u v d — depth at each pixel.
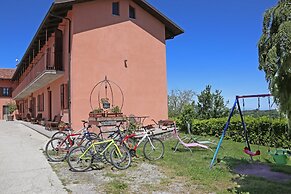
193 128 13.65
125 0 13.99
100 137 7.34
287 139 9.23
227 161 6.98
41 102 20.16
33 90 21.56
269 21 3.58
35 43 17.03
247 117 10.87
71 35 12.37
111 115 10.54
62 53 13.98
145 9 14.90
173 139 11.63
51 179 5.35
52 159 7.11
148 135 7.67
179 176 5.50
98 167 6.31
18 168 6.29
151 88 14.73
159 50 15.45
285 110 3.53
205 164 6.59
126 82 13.66
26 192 4.59
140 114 14.10
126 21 13.95
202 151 8.55
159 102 15.04
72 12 12.34
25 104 29.92
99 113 10.54
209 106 14.62
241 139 10.95
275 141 9.58
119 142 6.69
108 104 12.58
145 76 14.54
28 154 7.93
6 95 35.97
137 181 5.18
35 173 5.83
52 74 13.57
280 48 3.25
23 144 9.95
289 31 3.15
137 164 6.61
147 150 7.41
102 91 12.86
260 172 5.91
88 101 12.44
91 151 6.31
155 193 4.48
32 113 24.31
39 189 4.74
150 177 5.45
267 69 3.50
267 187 4.76
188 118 14.12
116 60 13.41
